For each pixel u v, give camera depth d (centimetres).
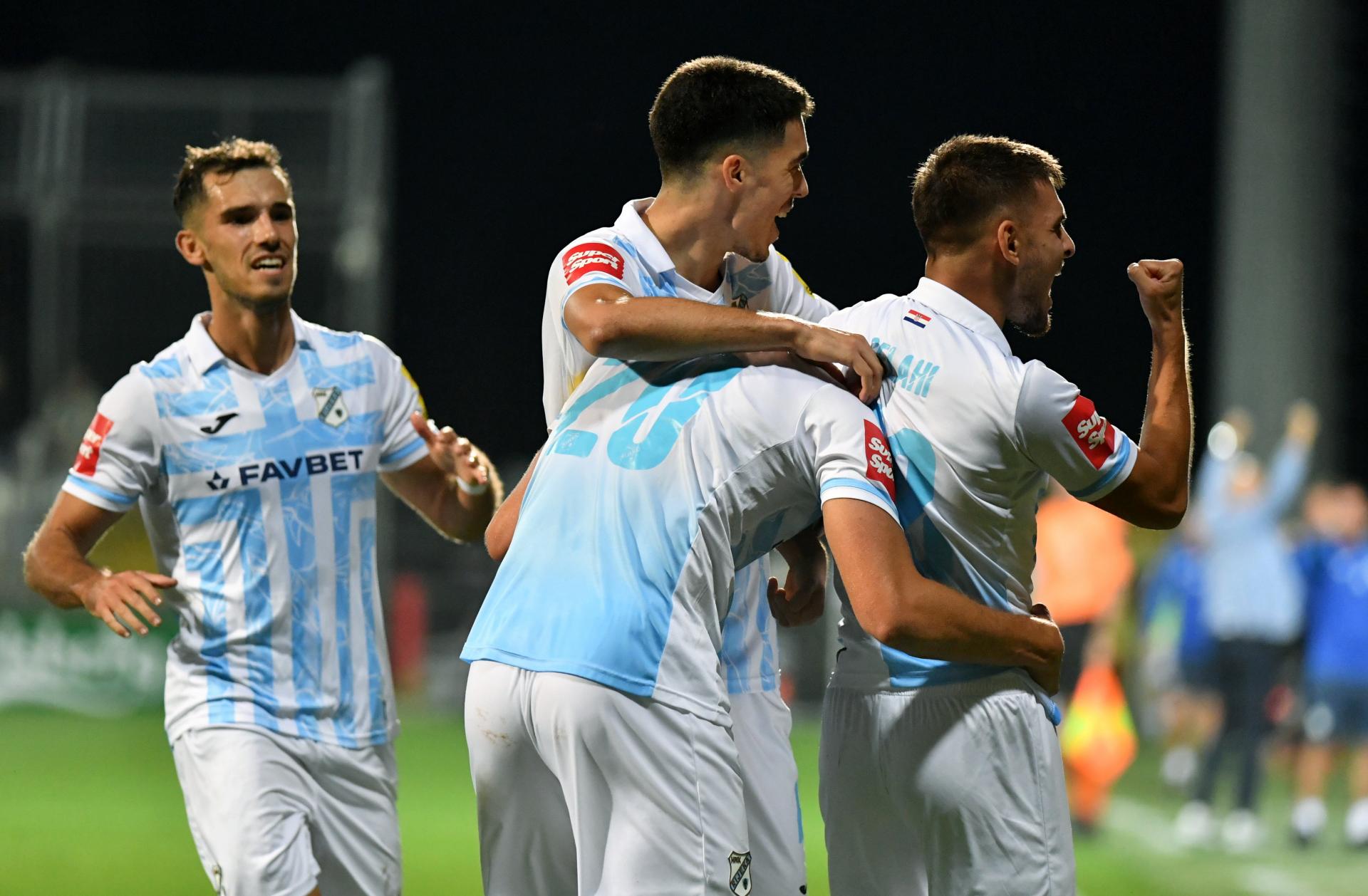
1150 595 3259
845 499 987
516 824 1063
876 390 1030
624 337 1029
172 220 4231
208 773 1285
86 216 4200
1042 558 2862
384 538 4334
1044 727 1087
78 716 4019
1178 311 1109
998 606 1089
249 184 1318
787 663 4481
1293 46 4747
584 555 1012
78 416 4175
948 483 1053
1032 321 1113
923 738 1082
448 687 4566
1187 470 1077
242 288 1313
